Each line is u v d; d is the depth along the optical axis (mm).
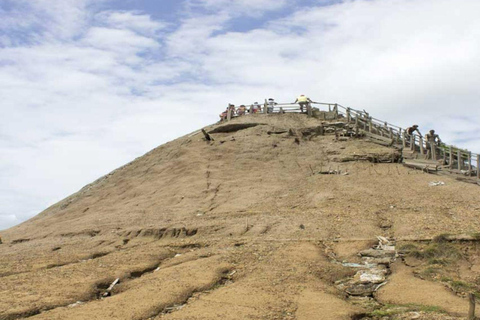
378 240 20188
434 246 18906
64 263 20125
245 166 32625
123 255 20266
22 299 14945
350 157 32094
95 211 30953
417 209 23875
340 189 27531
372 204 25016
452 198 25016
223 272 17312
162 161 36500
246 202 27172
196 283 16141
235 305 14359
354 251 19219
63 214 32375
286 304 14422
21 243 26625
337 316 13570
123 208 29516
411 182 27922
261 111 40938
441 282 16562
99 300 15312
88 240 24438
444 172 29234
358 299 15508
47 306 14477
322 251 19547
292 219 23547
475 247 19156
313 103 39531
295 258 18422
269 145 34719
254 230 22656
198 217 25516
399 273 17422
